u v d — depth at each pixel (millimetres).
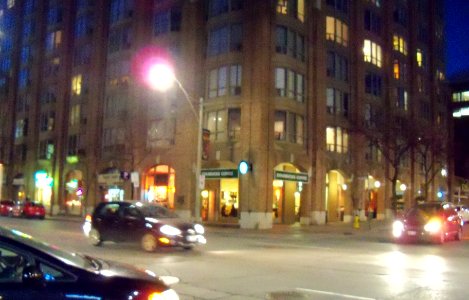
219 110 38062
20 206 44594
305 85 39562
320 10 41656
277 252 17328
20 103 61062
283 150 36812
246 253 16703
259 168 35094
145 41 44719
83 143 50656
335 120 42750
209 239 23578
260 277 11500
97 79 49188
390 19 51812
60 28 55781
